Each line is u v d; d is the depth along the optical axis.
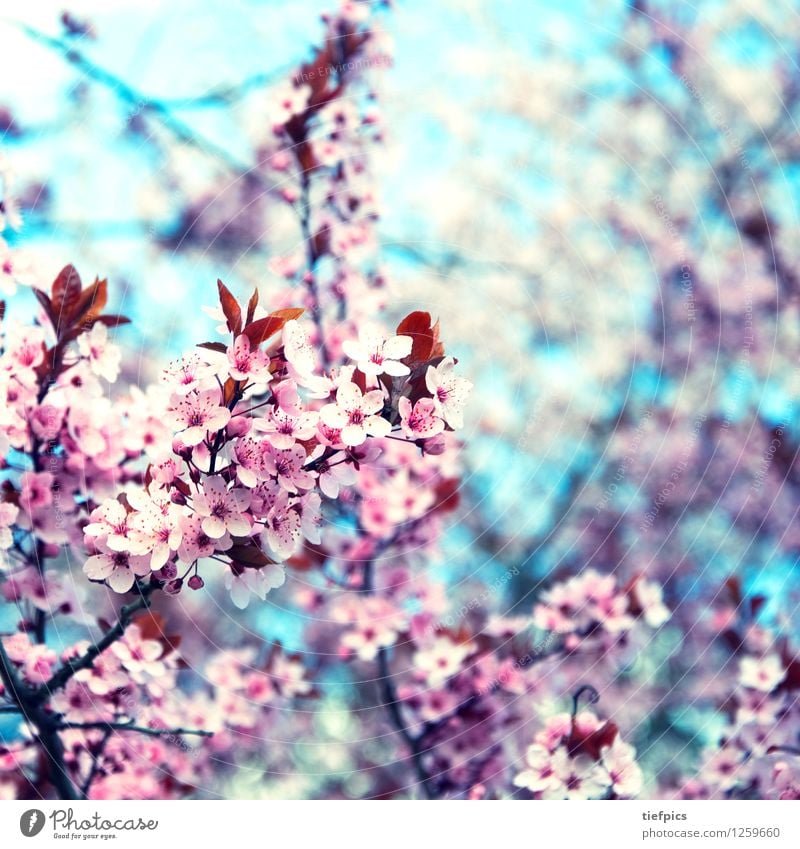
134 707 0.87
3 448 0.82
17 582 0.83
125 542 0.76
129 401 0.85
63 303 0.82
